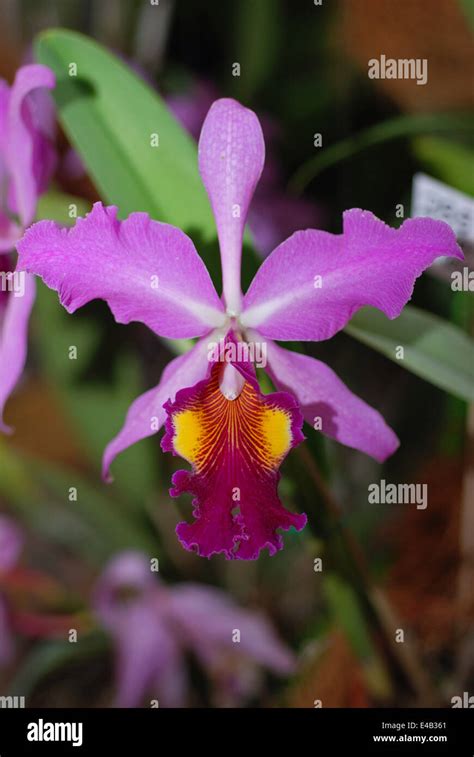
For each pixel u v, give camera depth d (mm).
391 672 571
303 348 493
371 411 471
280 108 847
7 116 494
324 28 827
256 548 451
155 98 496
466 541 634
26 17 848
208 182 450
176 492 459
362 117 772
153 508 715
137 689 669
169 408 456
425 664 627
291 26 838
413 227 434
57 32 501
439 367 504
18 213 521
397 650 564
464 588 636
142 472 704
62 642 697
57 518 795
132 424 472
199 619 673
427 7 653
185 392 457
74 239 443
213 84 858
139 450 699
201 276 449
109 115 495
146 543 714
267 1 827
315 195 818
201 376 468
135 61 803
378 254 438
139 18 808
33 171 497
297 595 728
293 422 457
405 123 572
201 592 676
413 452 721
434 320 510
